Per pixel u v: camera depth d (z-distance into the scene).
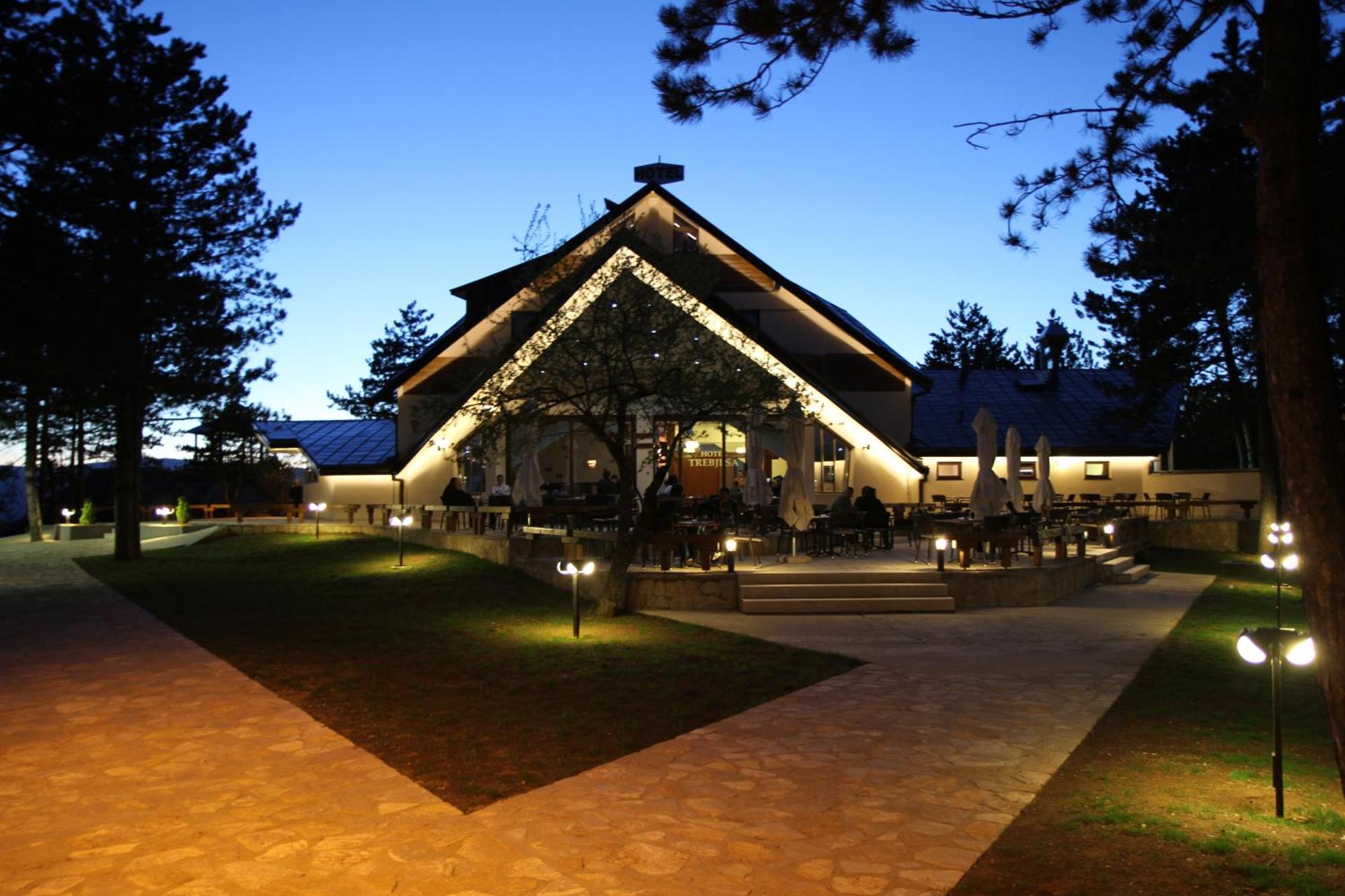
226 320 28.16
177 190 27.23
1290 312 6.09
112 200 25.97
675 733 9.06
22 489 54.12
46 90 24.00
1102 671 11.64
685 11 8.31
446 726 9.48
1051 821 6.62
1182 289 24.56
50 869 5.98
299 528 30.28
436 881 5.77
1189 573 22.81
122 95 25.61
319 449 33.41
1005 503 19.61
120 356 24.78
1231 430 44.00
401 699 10.61
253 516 39.66
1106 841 6.24
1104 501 29.88
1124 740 8.67
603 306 15.25
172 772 8.01
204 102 27.36
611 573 16.02
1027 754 8.26
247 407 31.64
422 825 6.71
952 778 7.61
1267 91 6.25
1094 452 31.25
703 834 6.47
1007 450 23.06
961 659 12.44
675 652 12.85
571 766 8.09
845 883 5.68
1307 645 6.58
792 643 13.53
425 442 28.20
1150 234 10.23
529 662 12.34
